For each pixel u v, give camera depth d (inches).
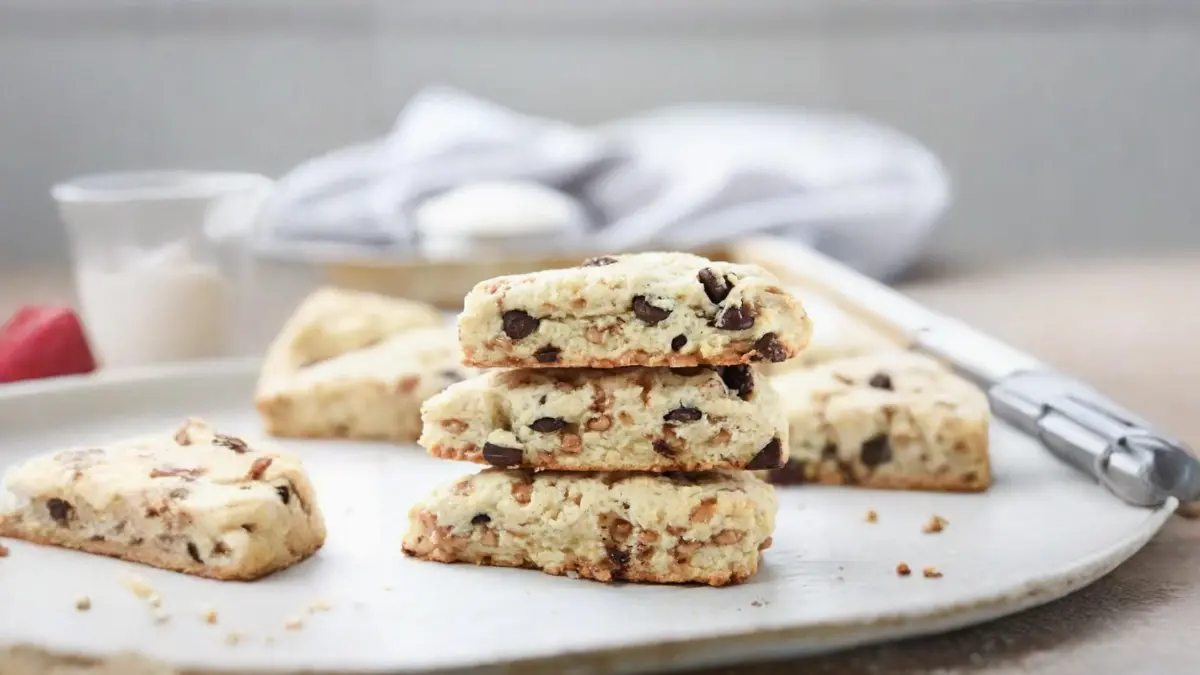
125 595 21.5
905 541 23.1
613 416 22.2
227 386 28.9
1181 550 23.2
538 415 22.3
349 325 29.6
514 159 41.1
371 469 26.2
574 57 53.1
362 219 40.5
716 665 20.3
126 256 32.6
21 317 30.2
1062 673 20.1
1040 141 55.0
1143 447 23.9
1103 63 54.3
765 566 22.4
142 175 34.3
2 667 20.1
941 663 20.3
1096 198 54.9
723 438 22.2
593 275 22.1
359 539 23.3
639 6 53.1
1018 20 54.2
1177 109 54.4
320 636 20.5
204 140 50.9
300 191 41.7
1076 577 21.5
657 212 39.5
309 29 50.9
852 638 20.4
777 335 21.9
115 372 28.8
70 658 20.1
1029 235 54.1
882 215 39.3
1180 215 54.8
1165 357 32.2
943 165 55.0
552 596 21.5
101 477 22.6
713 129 48.7
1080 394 25.9
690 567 21.9
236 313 33.8
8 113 49.2
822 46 54.0
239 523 21.9
